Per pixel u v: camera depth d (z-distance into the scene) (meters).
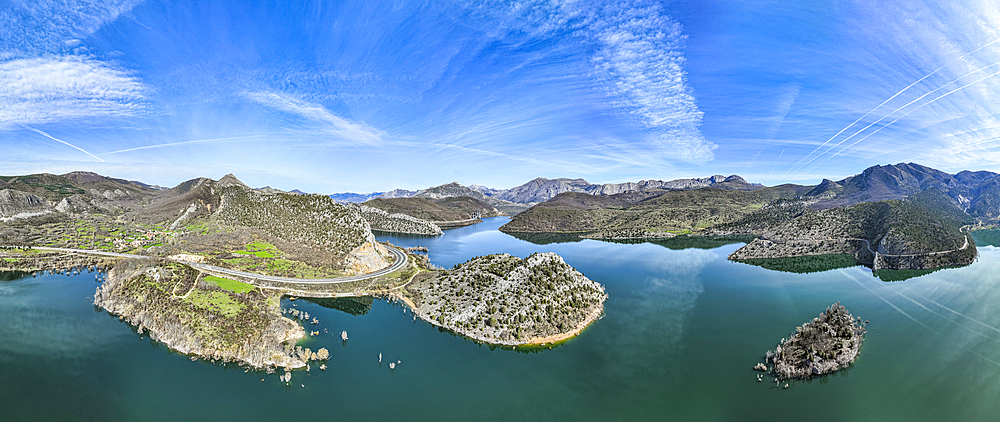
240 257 187.25
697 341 117.81
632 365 103.25
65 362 99.44
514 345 113.69
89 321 125.06
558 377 97.25
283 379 93.31
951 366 101.94
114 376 93.50
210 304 124.69
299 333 116.94
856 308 148.75
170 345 106.88
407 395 88.81
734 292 172.12
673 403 86.69
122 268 166.00
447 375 97.69
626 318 137.00
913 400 87.50
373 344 113.50
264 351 101.38
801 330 119.75
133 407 82.75
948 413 82.88
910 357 107.19
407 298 152.62
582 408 85.00
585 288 154.38
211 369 97.00
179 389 88.81
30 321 124.62
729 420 81.06
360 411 82.94
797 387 92.69
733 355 109.00
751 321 134.88
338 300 151.75
